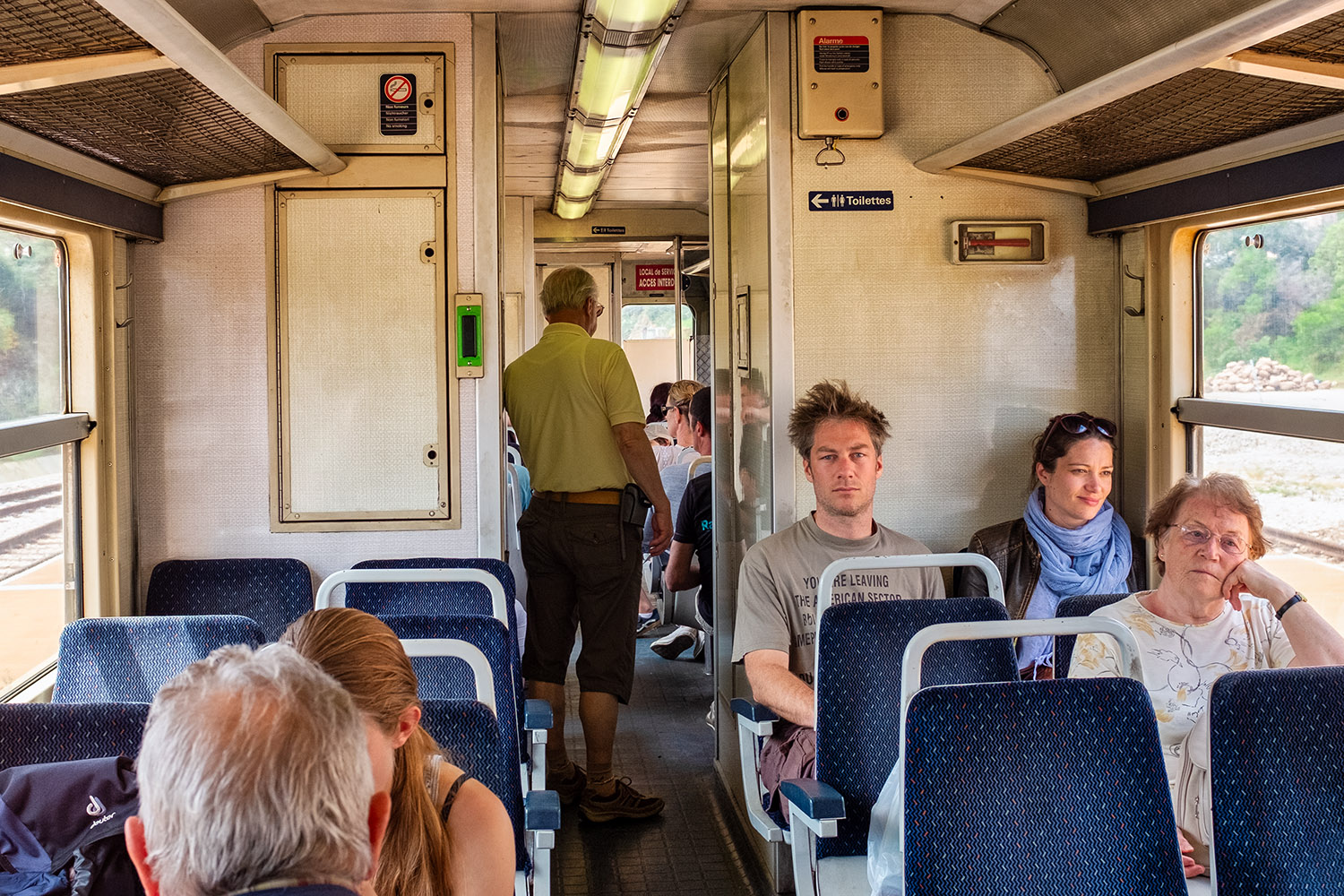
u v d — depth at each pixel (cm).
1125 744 208
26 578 331
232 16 369
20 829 189
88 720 209
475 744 212
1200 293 375
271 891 99
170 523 409
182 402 408
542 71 476
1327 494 306
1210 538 277
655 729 550
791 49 394
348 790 106
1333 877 208
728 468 480
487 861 186
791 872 368
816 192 398
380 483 413
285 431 410
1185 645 281
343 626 180
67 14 207
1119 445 412
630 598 439
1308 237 315
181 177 379
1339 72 243
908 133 401
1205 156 334
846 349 401
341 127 405
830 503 344
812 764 310
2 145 287
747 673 329
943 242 403
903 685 223
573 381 430
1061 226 409
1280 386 329
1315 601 313
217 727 104
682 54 455
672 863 400
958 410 406
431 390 412
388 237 409
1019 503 409
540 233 923
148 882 107
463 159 408
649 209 926
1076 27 348
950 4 385
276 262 407
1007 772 204
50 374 356
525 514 445
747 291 438
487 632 277
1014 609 375
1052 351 410
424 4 392
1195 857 262
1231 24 220
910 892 201
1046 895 203
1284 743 210
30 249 340
